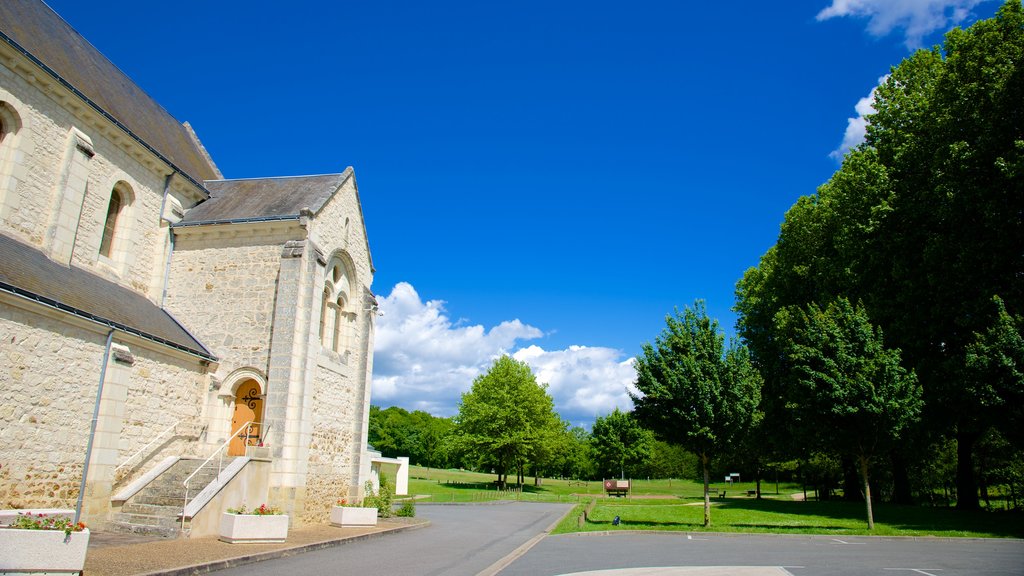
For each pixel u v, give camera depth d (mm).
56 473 13422
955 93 22219
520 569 11586
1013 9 21453
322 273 19500
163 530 13703
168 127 23953
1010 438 19547
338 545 15109
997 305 18969
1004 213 20188
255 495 16312
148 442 16375
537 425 51656
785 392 30438
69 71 17500
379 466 28016
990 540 17328
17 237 15039
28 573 8312
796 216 32469
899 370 19641
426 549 14781
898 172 24531
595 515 26141
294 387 17875
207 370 18672
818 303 29766
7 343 12398
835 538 17641
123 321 15680
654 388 20359
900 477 32156
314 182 22422
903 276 23016
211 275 19609
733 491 56438
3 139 15172
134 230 19000
